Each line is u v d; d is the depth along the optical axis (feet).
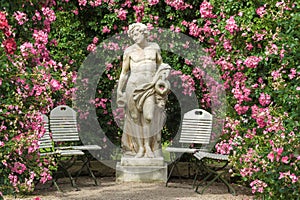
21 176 21.39
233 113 27.86
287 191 20.83
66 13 32.32
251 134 22.82
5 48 19.61
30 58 22.21
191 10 31.63
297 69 20.84
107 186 28.22
